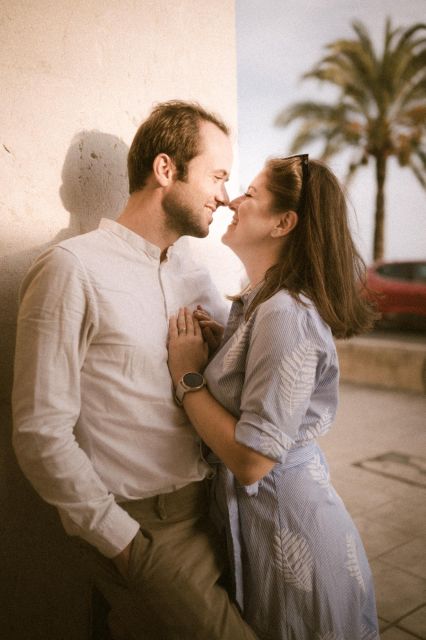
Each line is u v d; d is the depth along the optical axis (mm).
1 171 1413
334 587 1175
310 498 1186
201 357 1258
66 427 1106
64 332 1110
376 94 19188
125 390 1194
